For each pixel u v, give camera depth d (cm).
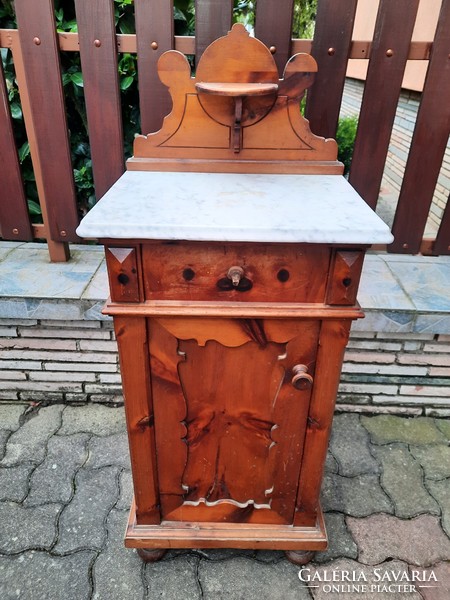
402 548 132
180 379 102
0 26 178
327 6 126
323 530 124
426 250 165
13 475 150
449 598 120
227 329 95
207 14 127
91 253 176
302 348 97
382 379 170
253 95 104
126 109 193
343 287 89
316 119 140
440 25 128
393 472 155
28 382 175
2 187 158
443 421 176
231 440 111
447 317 147
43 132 146
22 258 171
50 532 133
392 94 137
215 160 116
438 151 146
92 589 120
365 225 83
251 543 122
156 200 94
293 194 100
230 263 87
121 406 179
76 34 134
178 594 120
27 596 118
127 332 94
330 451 162
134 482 116
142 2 127
